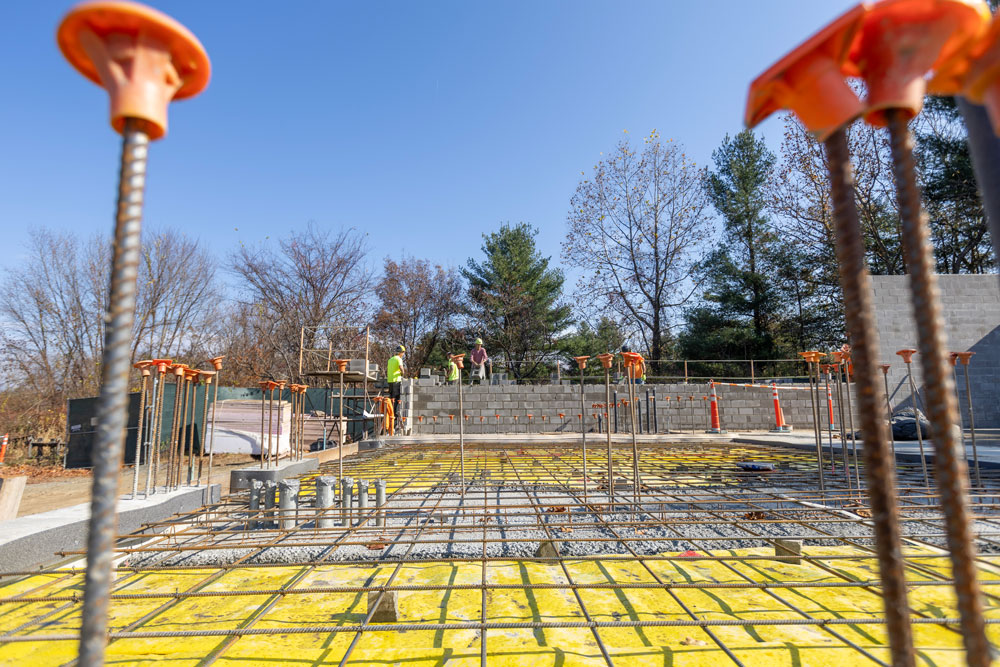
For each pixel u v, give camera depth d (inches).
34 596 109.3
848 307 25.7
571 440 427.8
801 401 526.6
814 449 338.6
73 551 133.1
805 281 868.6
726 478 240.7
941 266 751.1
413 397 505.7
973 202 690.8
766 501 159.5
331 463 324.8
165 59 25.9
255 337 1024.2
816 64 25.2
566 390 508.7
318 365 911.7
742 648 81.6
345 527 147.0
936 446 24.3
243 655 82.9
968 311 490.3
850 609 94.0
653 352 990.4
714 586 89.6
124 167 24.9
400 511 168.4
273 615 97.5
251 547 121.5
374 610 89.4
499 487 215.8
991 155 32.1
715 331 908.0
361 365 442.9
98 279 826.8
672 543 136.3
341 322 1048.8
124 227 24.5
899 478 232.8
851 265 25.4
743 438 427.2
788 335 930.7
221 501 200.1
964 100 34.3
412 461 325.4
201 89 28.3
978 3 23.1
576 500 189.3
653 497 190.7
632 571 117.8
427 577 116.1
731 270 916.6
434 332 1154.0
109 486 23.6
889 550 24.3
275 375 976.3
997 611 89.2
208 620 95.4
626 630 89.3
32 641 79.4
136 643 87.0
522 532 144.3
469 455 357.7
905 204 24.7
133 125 25.1
